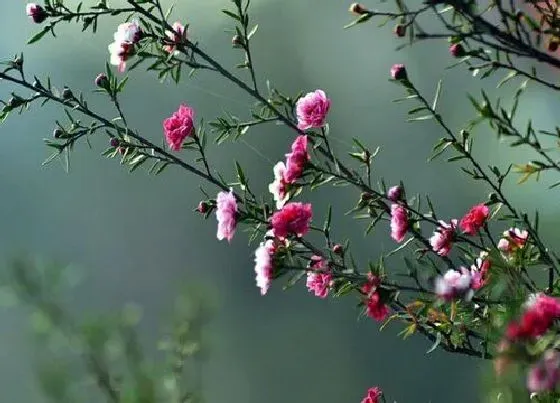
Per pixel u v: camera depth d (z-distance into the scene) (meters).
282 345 5.09
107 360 2.62
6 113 2.49
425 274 2.41
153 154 2.48
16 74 4.91
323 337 4.94
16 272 2.64
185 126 2.47
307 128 2.46
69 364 2.63
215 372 4.71
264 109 2.47
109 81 2.48
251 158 5.07
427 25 3.60
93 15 2.47
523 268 2.41
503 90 3.29
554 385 2.35
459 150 2.42
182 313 2.64
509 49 2.36
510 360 2.35
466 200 4.86
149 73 5.02
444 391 4.46
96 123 2.49
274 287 5.17
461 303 2.41
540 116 3.07
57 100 2.49
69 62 5.05
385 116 5.32
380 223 4.57
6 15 5.07
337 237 4.65
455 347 2.42
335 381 4.92
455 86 4.84
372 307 2.41
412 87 2.41
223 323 5.12
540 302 2.35
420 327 2.43
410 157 5.13
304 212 2.43
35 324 2.63
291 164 2.45
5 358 3.77
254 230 2.46
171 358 2.62
